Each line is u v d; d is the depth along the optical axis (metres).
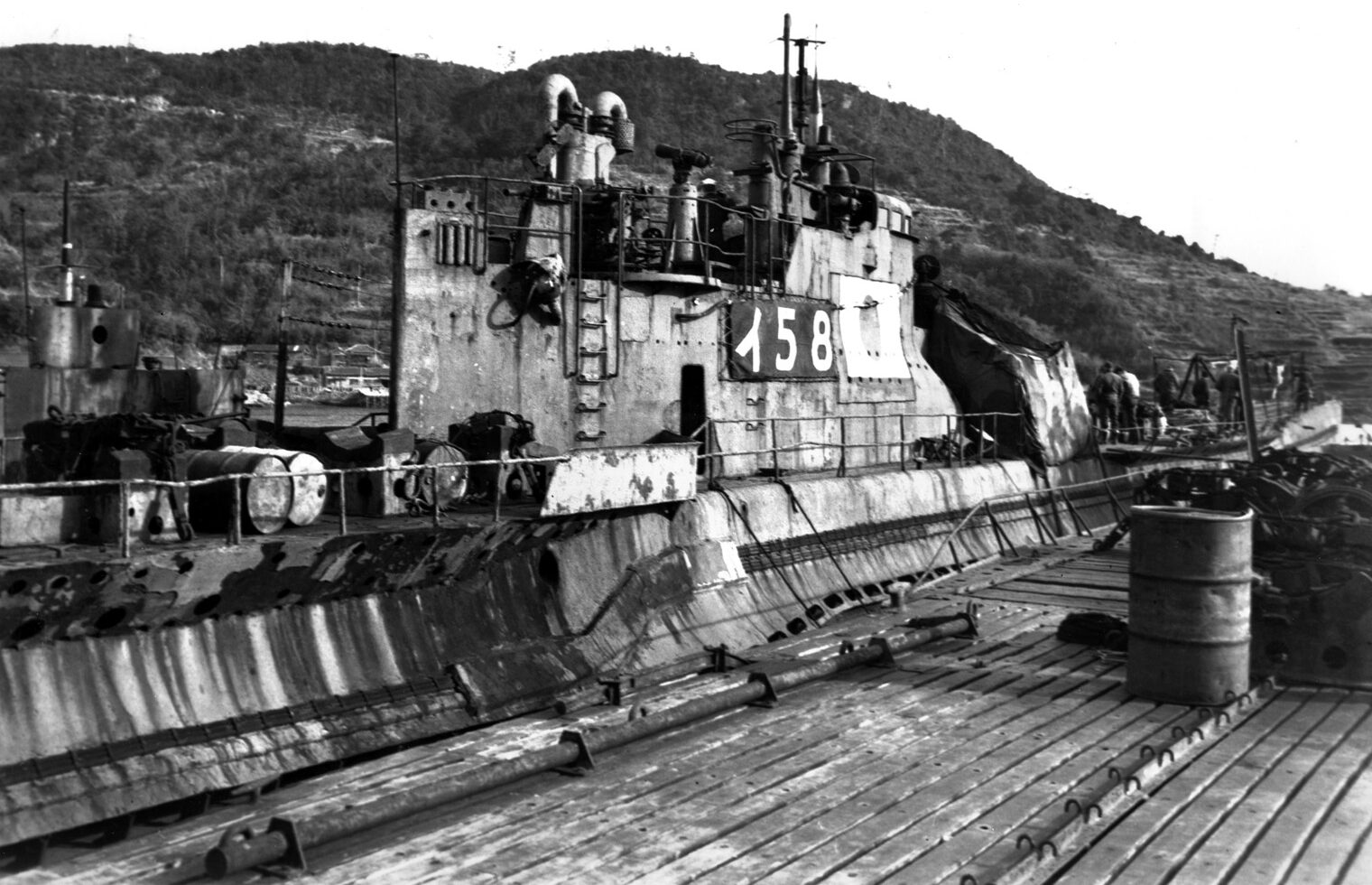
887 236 21.89
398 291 14.25
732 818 8.88
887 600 18.25
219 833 8.61
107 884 7.61
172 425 11.05
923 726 11.32
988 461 23.66
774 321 18.48
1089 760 10.38
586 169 16.98
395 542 11.53
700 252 18.06
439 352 14.50
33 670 9.38
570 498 12.95
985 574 20.06
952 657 14.22
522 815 8.91
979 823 8.91
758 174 18.75
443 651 12.31
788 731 11.09
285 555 10.67
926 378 23.28
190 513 11.36
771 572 16.97
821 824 8.78
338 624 11.54
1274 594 13.04
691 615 15.25
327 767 10.84
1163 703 12.18
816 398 19.58
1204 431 34.12
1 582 8.88
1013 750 10.63
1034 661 14.02
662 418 16.67
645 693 12.58
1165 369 39.47
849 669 13.48
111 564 9.41
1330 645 12.90
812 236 19.53
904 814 9.02
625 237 17.03
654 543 15.27
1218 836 8.77
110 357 14.00
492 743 10.67
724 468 17.64
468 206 14.83
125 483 9.58
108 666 9.83
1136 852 8.48
